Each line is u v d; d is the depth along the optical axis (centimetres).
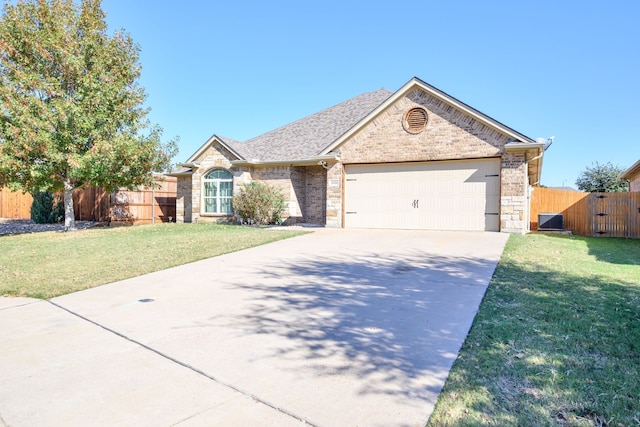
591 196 1625
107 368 358
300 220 1858
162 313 521
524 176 1282
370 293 589
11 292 649
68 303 582
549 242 1113
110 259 898
